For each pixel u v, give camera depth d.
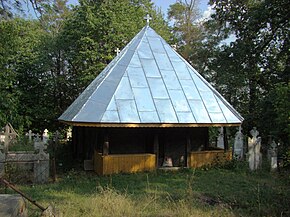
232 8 24.47
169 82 14.95
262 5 21.55
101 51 29.28
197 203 8.71
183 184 11.48
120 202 8.08
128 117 13.00
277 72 22.78
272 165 14.18
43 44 32.56
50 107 32.66
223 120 14.38
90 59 29.42
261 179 12.60
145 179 12.29
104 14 28.73
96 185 11.19
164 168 14.25
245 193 10.18
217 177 12.80
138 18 31.72
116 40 28.66
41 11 12.56
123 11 30.20
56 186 10.98
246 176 13.12
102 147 13.70
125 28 29.02
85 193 9.93
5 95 21.53
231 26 25.00
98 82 15.25
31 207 7.87
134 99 13.71
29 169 11.71
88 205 8.01
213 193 10.21
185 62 16.41
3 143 18.89
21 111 30.56
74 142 18.56
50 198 9.20
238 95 25.14
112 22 28.62
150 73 15.05
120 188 10.84
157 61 15.78
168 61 16.02
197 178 12.57
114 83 14.34
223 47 25.92
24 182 11.50
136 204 8.38
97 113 13.01
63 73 34.12
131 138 14.45
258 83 24.44
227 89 24.19
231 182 11.94
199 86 15.41
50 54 33.06
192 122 13.70
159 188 10.83
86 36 29.00
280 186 10.80
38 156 11.58
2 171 11.23
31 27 32.94
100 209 7.75
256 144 14.69
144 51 16.09
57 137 23.28
